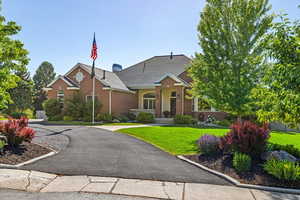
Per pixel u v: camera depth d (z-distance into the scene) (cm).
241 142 650
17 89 3900
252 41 1155
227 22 1210
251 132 661
